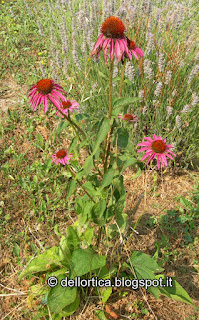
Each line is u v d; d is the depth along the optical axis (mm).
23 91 1229
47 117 1086
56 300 535
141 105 932
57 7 1594
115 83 918
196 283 649
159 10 1163
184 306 612
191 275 662
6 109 1132
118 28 430
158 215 779
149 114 930
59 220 774
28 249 707
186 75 1012
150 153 528
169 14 1068
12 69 1352
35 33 1582
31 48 1486
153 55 1055
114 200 541
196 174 889
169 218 774
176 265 680
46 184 847
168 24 1034
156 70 994
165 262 683
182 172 895
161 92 931
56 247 631
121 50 436
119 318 588
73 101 649
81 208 626
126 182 867
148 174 877
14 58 1417
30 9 1817
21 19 1747
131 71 835
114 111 491
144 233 740
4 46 1497
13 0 2037
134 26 1069
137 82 1000
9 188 852
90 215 567
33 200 795
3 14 1828
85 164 493
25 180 867
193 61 1046
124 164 496
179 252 701
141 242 718
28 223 761
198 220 770
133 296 619
